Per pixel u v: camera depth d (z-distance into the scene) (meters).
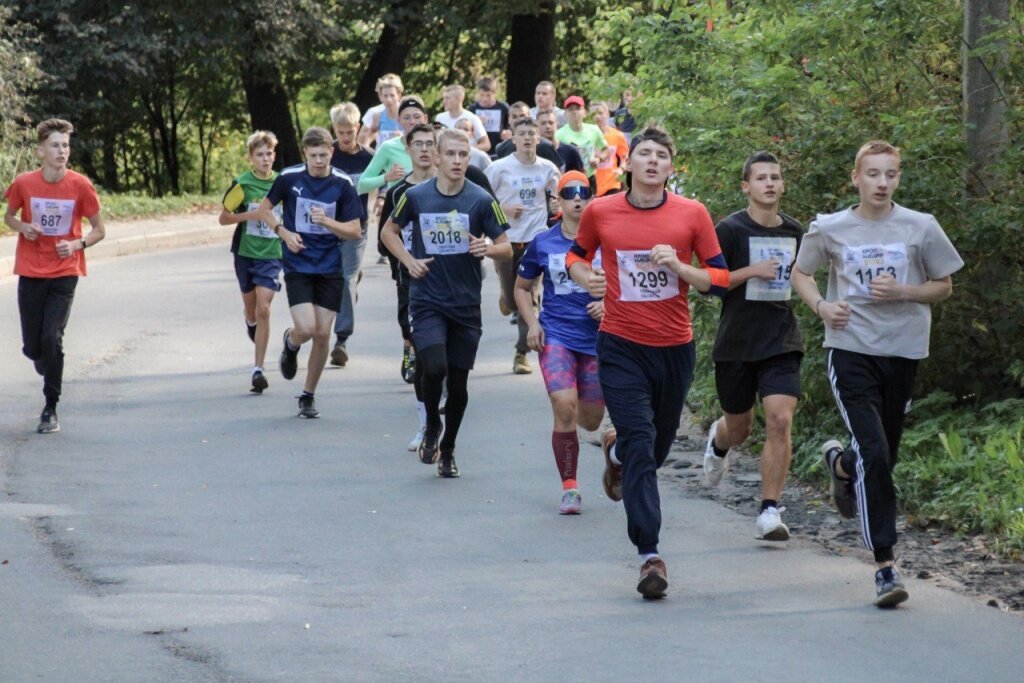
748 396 9.80
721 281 8.57
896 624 7.78
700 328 13.01
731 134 13.01
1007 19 11.75
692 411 13.84
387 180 16.20
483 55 50.44
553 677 6.91
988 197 11.88
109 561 8.86
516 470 11.62
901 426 8.77
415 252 11.27
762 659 7.19
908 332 8.55
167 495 10.62
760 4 13.49
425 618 7.84
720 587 8.49
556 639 7.49
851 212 8.62
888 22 11.91
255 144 14.84
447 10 44.22
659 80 14.13
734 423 10.00
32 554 8.97
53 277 12.77
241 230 14.97
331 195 13.43
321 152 13.37
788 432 9.45
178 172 48.97
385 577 8.64
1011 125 11.90
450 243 11.16
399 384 15.34
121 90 42.44
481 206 11.19
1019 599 8.26
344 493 10.77
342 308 16.22
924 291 8.47
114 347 17.39
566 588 8.45
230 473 11.36
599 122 26.61
